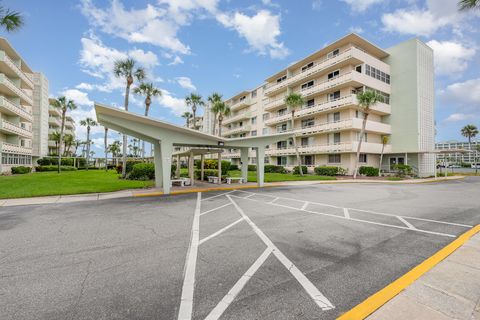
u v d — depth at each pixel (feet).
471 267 12.68
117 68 79.82
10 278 12.03
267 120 133.18
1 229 20.97
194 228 21.18
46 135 166.50
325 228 21.02
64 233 19.74
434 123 101.91
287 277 12.00
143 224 22.63
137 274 12.44
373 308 9.24
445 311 8.87
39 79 156.25
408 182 75.87
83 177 78.33
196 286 11.19
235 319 8.78
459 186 62.28
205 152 61.93
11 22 32.42
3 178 70.38
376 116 104.27
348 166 97.25
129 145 317.63
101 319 8.82
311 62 113.60
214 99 136.36
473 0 20.92
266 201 36.14
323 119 107.24
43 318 8.87
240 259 14.29
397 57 101.96
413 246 16.29
